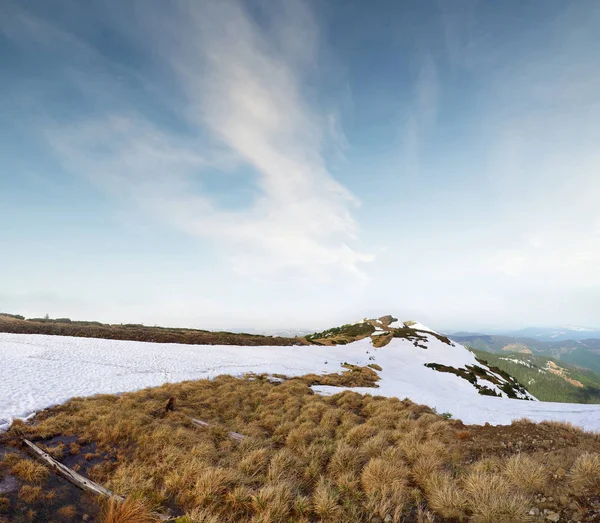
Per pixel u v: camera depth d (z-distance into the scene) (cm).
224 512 778
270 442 1366
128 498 736
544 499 745
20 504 723
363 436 1411
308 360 4497
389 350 6719
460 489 844
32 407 1348
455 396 3069
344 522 726
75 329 4722
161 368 2823
